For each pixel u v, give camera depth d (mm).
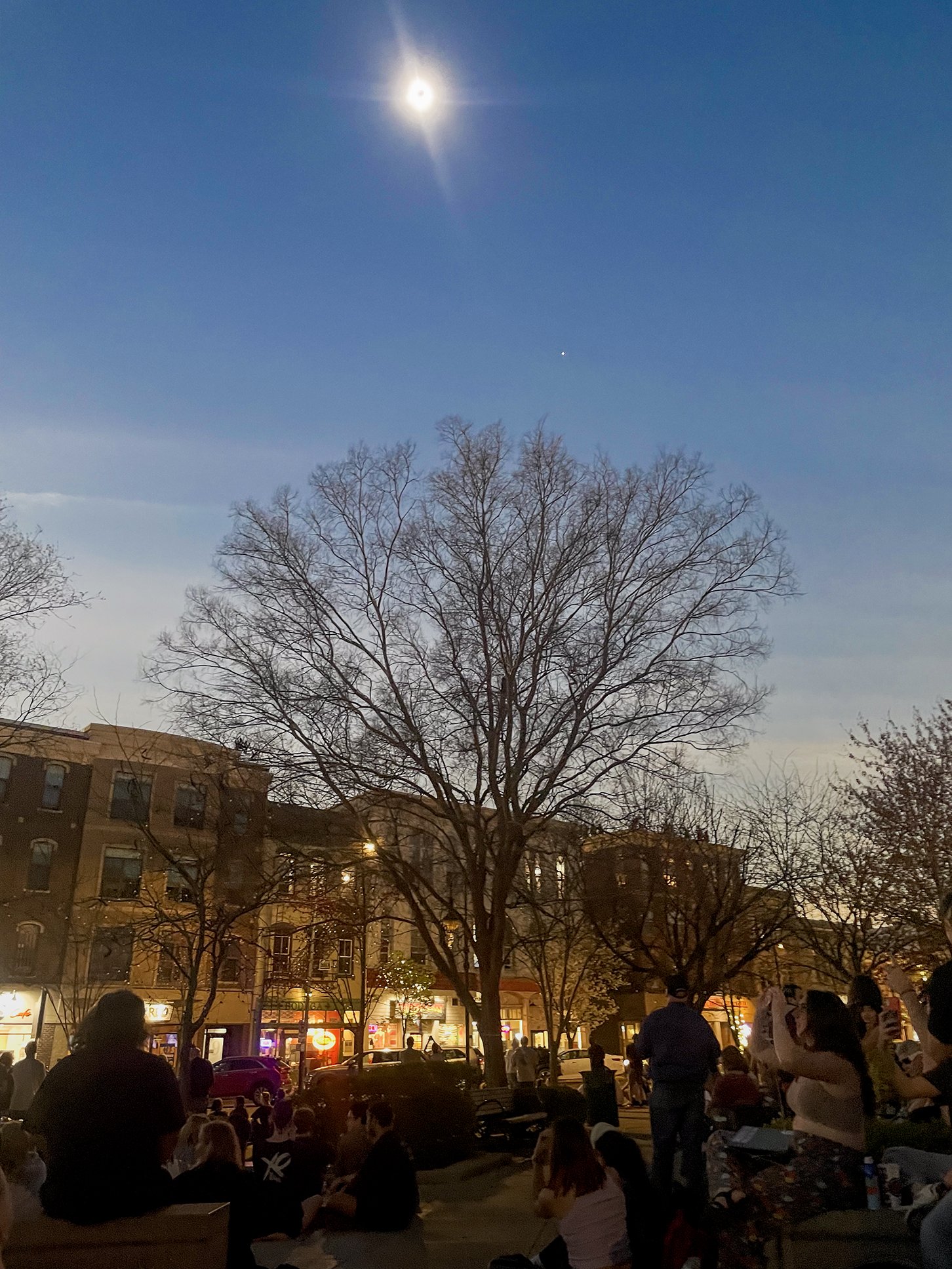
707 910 24594
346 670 19062
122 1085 4430
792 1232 4422
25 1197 6188
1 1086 14922
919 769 23516
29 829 36594
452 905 19656
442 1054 34438
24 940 36062
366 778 18672
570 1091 17891
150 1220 4316
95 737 38344
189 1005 20250
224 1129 6105
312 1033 39938
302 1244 8172
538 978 35562
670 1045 7789
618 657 18609
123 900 30000
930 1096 4227
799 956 30375
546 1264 5754
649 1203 5488
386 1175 8820
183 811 37656
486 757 19312
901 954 24031
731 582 18953
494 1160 13844
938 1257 3748
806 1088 4680
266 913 33969
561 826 19594
